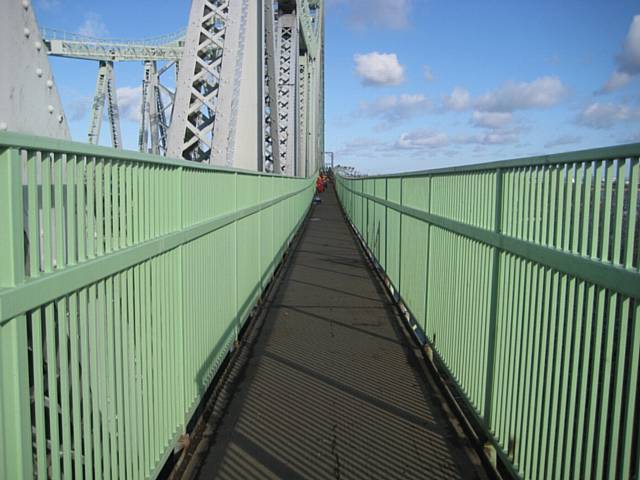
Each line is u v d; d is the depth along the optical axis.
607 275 2.26
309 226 22.69
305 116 34.84
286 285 9.91
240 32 8.46
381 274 10.52
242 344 6.34
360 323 7.36
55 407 2.05
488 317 3.85
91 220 2.43
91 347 2.38
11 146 1.77
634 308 2.09
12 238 1.77
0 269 1.75
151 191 3.22
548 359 2.82
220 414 4.48
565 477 2.58
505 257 3.55
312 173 42.69
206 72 8.56
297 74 25.47
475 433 4.16
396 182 8.84
